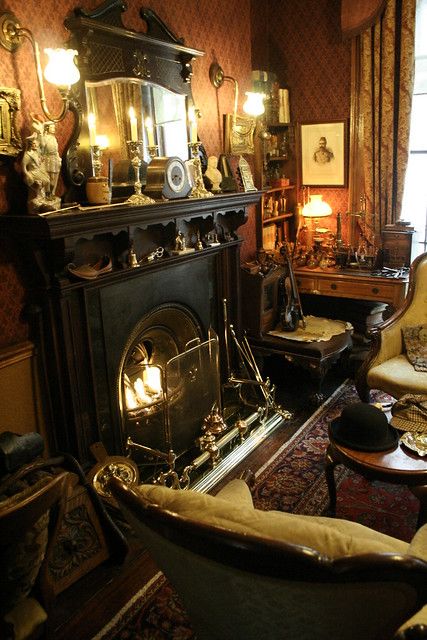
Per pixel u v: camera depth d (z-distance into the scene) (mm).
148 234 2893
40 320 2406
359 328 4219
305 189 4512
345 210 4398
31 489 1572
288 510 2619
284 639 1249
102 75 2549
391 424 2447
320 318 4145
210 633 1479
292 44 4246
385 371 3062
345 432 2336
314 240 4301
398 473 2105
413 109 4008
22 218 2109
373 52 3869
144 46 2777
